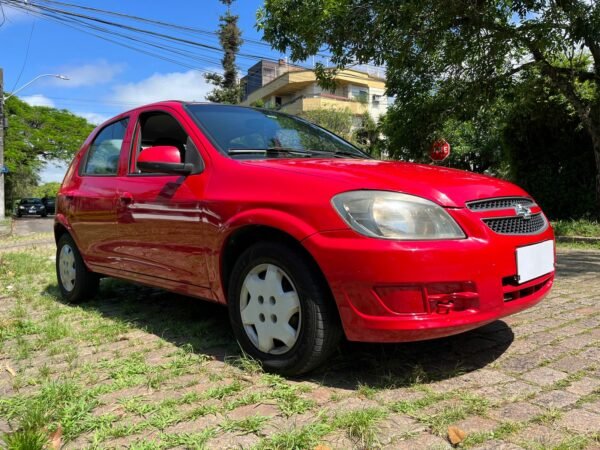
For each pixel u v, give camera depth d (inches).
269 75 2017.7
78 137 1637.6
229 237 115.0
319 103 1450.5
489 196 107.0
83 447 79.9
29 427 83.0
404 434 80.9
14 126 1471.5
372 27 337.1
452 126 527.8
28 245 444.8
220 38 1277.1
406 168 117.6
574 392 95.0
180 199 127.0
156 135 157.3
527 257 108.0
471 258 95.6
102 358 121.1
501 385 99.0
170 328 144.4
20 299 191.0
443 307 94.0
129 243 148.3
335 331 101.4
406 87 415.8
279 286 106.5
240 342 115.3
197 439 80.5
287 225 101.3
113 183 157.8
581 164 465.7
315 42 346.6
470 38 343.9
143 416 90.0
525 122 478.9
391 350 119.3
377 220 94.3
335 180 102.0
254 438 81.0
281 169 111.0
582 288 186.2
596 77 365.1
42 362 120.4
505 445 76.7
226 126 138.5
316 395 96.9
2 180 751.7
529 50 363.3
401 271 91.3
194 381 105.0
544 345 121.2
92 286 181.8
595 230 387.9
